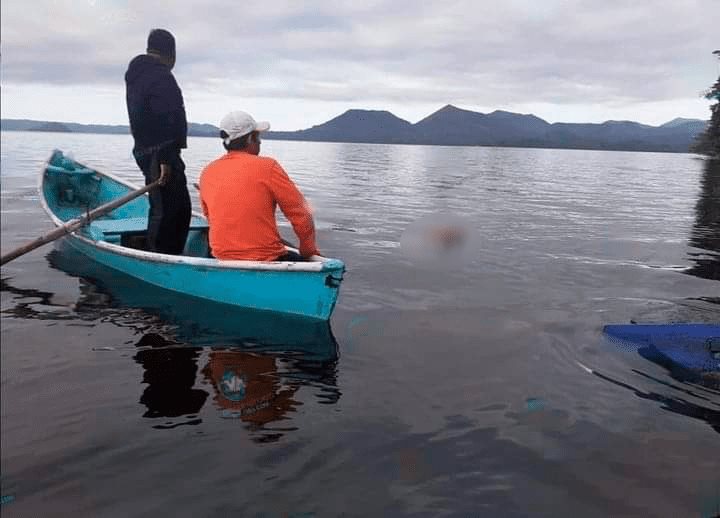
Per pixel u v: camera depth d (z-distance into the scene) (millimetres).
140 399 2475
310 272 3381
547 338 3223
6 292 4102
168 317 3568
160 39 4523
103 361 2889
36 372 2740
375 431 2205
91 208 7047
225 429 2225
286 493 1816
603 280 4578
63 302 3873
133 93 4504
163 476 1910
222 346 3094
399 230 6980
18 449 2064
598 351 3029
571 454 2033
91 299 3943
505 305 3861
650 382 2637
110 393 2531
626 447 2076
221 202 3666
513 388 2586
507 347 3094
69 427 2229
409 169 21844
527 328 3395
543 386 2607
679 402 2436
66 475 1911
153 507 1751
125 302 3881
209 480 1887
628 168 25312
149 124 4480
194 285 3982
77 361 2883
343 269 3301
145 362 2877
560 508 1736
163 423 2266
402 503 1765
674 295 4148
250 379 2697
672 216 8438
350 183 14453
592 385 2617
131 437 2158
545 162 31938
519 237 6516
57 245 5711
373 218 8008
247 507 1749
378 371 2785
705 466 1952
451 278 4590
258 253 3684
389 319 3562
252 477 1901
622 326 3316
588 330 3359
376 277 4590
